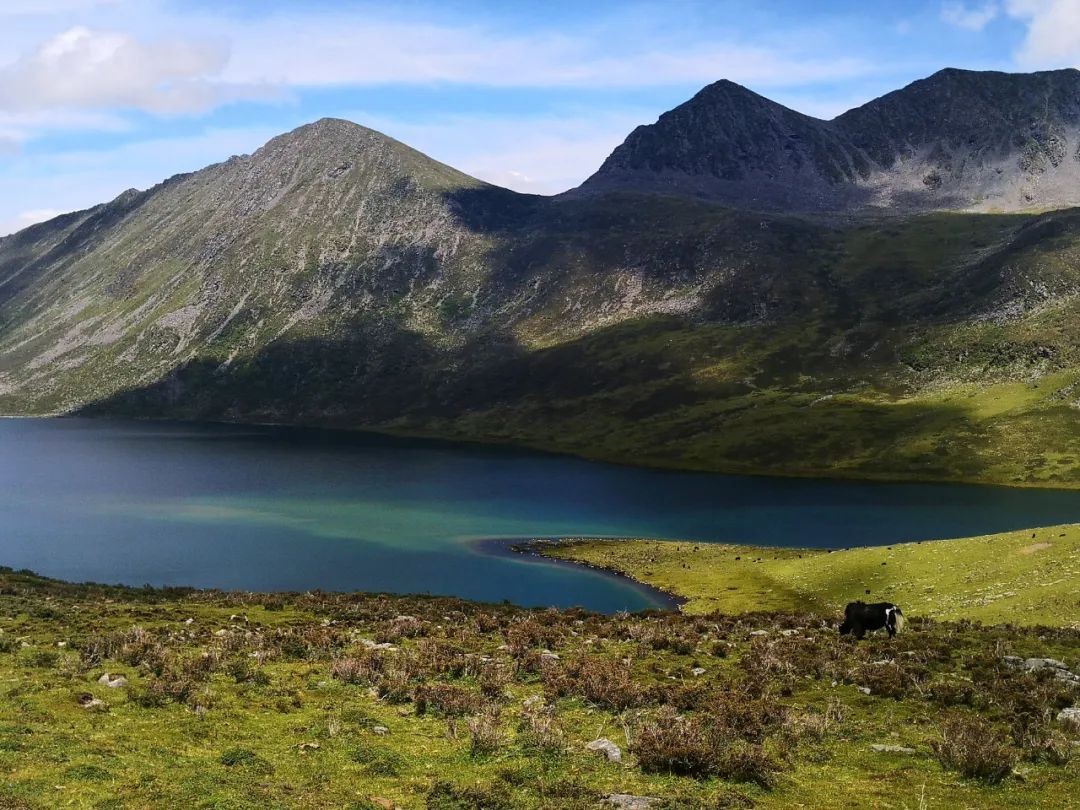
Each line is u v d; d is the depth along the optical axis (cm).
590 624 4322
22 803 1460
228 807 1532
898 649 3456
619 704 2459
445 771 1842
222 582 8925
